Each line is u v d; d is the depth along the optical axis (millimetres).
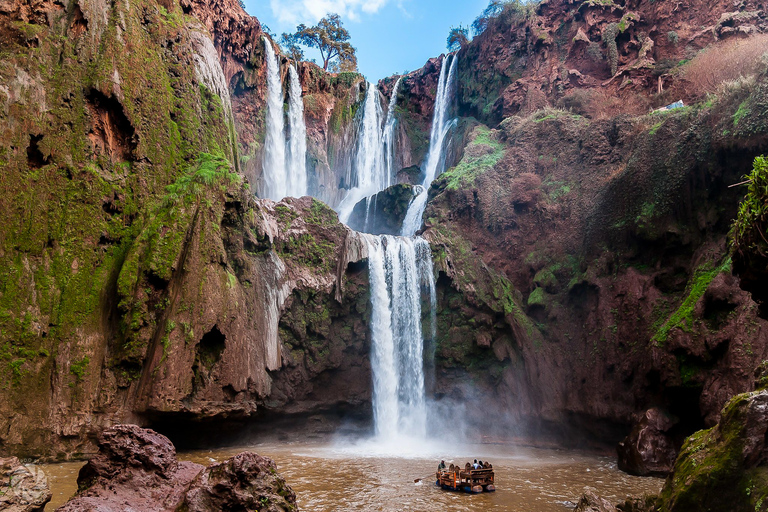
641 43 40688
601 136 34281
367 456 24344
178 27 29172
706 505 9055
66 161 23141
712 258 24438
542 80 43375
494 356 31172
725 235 24578
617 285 28656
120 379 21953
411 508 15219
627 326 27391
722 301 21922
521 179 36156
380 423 30109
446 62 54625
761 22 36469
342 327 29938
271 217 28609
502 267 35188
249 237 26516
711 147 25672
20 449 19469
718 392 20594
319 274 29219
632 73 39312
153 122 26109
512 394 30188
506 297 32094
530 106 42094
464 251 33375
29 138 22234
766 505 8078
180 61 28516
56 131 23188
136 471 10422
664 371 22906
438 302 32344
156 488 10266
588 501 12773
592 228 31391
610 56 41062
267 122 42781
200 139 28062
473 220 36344
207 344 24062
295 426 28547
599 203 31438
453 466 18297
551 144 36750
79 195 23141
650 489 18328
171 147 26609
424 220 36156
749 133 23688
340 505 15312
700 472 9258
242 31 41281
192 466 11469
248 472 9344
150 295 23062
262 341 25938
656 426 22078
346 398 29531
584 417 27938
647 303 26938
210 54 31141
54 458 20062
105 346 22219
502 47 48000
